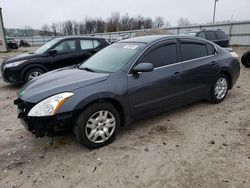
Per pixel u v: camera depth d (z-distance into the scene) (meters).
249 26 21.53
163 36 4.04
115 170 2.78
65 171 2.79
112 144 3.37
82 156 3.09
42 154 3.17
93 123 3.16
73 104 2.94
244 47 21.41
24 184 2.59
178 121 4.07
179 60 4.02
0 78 8.45
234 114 4.30
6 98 5.95
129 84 3.39
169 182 2.53
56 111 2.86
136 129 3.82
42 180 2.65
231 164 2.80
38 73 6.92
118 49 4.03
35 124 2.88
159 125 3.94
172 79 3.85
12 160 3.05
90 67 3.89
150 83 3.59
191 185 2.47
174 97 3.97
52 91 2.99
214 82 4.63
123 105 3.36
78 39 7.57
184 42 4.17
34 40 53.53
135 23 61.28
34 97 2.97
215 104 4.84
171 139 3.46
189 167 2.78
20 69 6.66
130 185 2.51
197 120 4.09
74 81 3.20
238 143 3.28
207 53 4.52
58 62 7.18
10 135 3.76
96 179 2.63
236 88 6.10
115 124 3.37
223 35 12.52
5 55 20.16
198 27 26.25
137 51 3.62
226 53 4.91
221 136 3.50
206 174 2.64
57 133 3.02
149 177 2.63
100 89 3.13
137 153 3.12
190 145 3.27
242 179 2.53
